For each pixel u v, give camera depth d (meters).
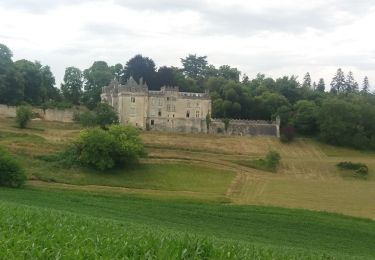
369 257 52.72
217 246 22.39
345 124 187.75
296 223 76.50
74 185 107.69
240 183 124.44
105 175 121.06
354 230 74.69
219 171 134.25
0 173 93.62
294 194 115.06
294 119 199.12
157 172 127.94
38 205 68.19
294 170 145.62
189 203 91.69
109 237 22.53
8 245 18.23
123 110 183.75
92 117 167.75
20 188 93.69
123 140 130.88
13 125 156.62
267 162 145.00
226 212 82.06
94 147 123.50
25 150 125.81
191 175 128.62
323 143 189.00
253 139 183.62
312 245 60.38
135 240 21.75
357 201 110.00
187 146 158.75
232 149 164.88
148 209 78.94
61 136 147.25
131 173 125.06
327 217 84.88
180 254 19.03
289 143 185.38
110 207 76.88
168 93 188.62
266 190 118.06
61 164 121.38
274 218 79.25
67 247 19.00
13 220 25.39
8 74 181.75
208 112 191.75
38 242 19.47
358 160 163.25
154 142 157.88
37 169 115.19
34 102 195.75
